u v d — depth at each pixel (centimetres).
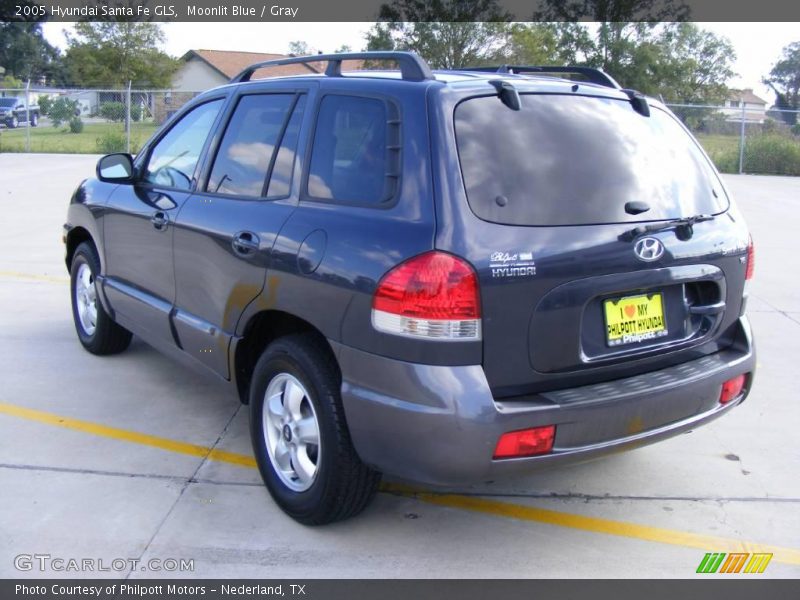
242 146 408
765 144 2611
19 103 3488
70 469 411
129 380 539
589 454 320
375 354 307
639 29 4256
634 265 327
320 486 342
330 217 335
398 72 372
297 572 331
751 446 464
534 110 334
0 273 841
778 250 1095
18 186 1633
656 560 348
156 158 488
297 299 340
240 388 404
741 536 369
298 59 396
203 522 365
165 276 452
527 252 303
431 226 298
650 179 349
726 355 374
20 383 528
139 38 4284
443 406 292
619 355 331
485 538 361
